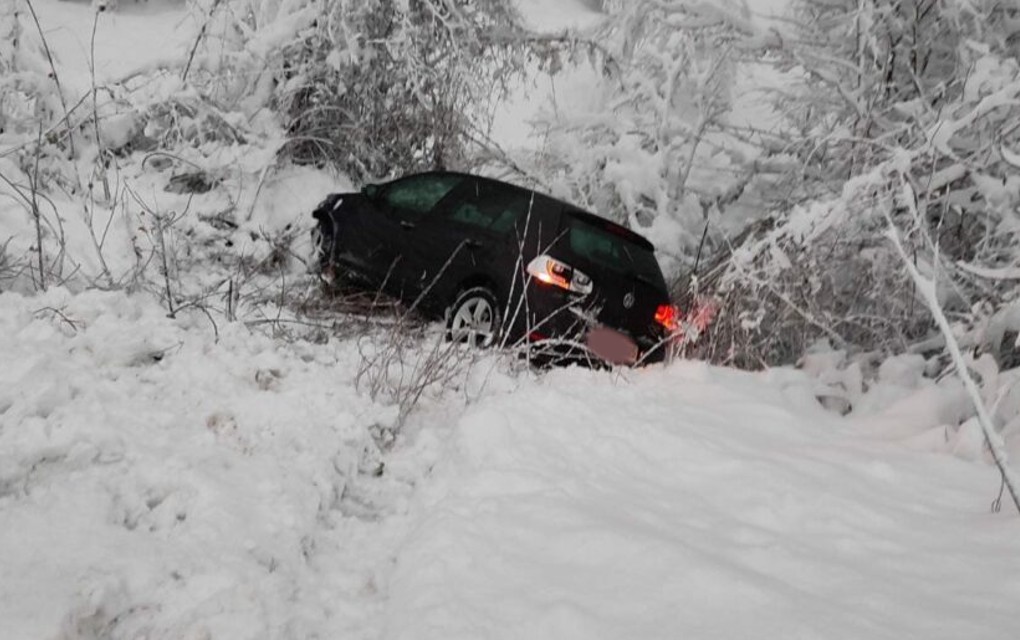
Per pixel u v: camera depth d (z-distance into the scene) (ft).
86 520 8.92
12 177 20.90
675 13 32.45
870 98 28.68
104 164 23.71
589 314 20.65
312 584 9.60
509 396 16.20
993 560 10.79
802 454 15.34
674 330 22.70
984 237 22.25
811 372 23.00
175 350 13.88
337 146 31.09
